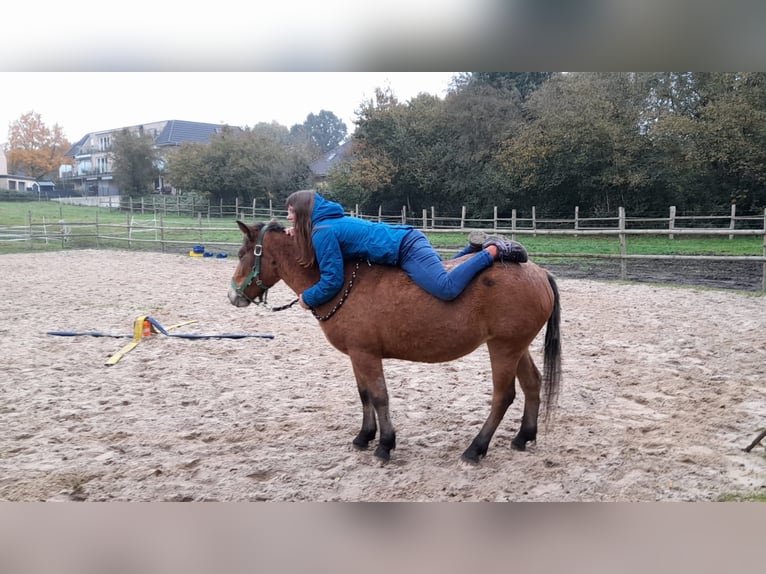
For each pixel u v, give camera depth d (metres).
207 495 3.73
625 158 24.12
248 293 4.62
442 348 4.02
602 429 4.77
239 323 9.39
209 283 14.09
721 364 6.59
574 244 20.77
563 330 8.60
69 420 5.09
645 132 24.61
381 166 30.11
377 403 4.18
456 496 3.70
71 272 16.05
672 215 17.05
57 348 7.55
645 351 7.28
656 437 4.58
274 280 4.58
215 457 4.32
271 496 3.72
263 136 41.59
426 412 5.27
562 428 4.82
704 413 5.07
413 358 4.15
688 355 7.02
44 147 61.22
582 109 24.98
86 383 6.12
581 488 3.75
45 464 4.18
